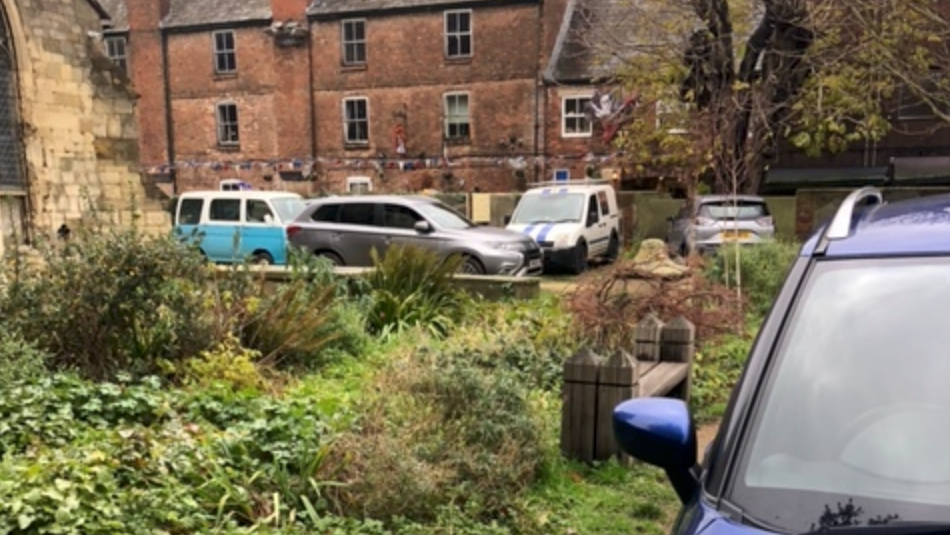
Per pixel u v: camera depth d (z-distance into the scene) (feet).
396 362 19.12
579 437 16.24
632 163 61.00
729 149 43.93
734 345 25.93
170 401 16.51
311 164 96.48
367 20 92.84
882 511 6.10
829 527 6.05
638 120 55.01
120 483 12.07
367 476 13.17
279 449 13.98
